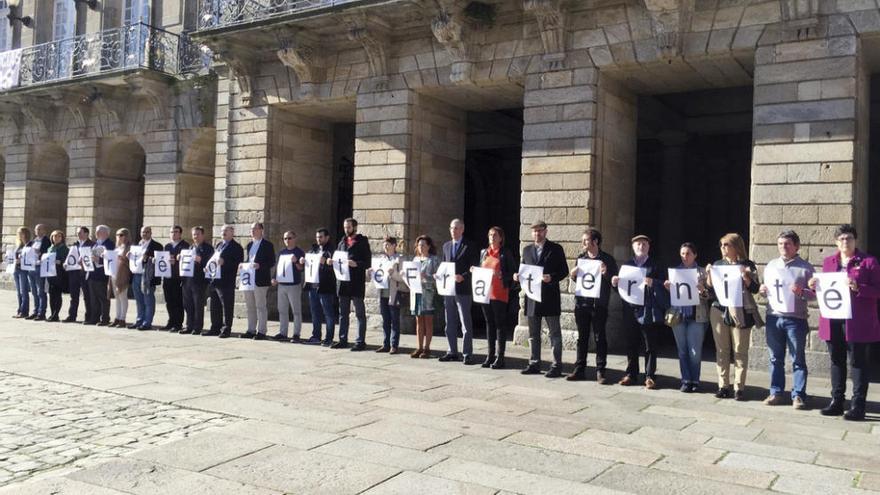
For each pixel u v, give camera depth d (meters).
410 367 11.36
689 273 9.76
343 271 13.19
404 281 12.46
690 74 13.90
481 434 7.31
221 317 15.08
